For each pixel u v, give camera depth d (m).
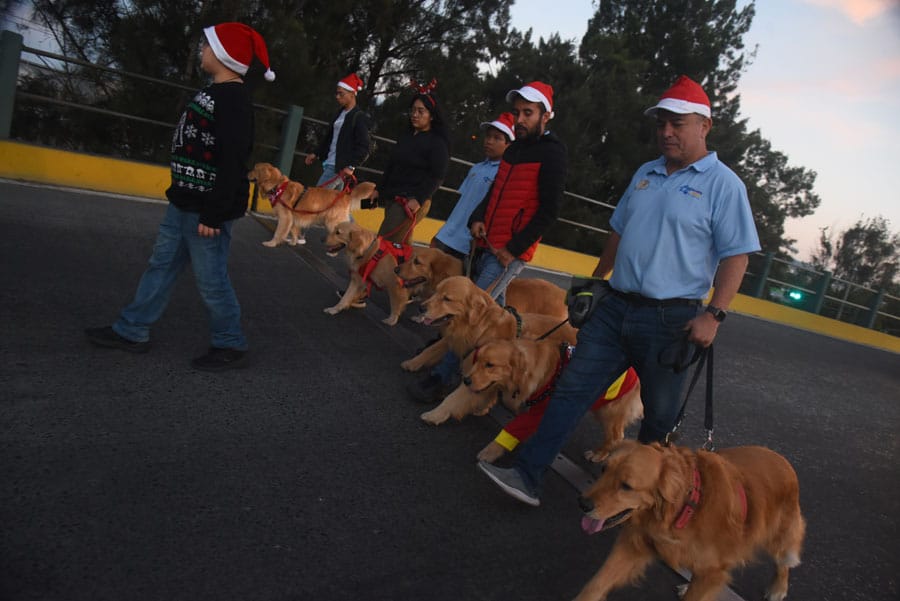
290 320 4.92
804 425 5.70
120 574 2.09
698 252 2.66
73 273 4.70
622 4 21.34
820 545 3.42
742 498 2.33
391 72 14.52
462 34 14.65
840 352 11.41
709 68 20.75
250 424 3.23
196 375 3.59
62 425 2.83
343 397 3.80
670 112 2.65
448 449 3.49
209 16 9.80
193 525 2.40
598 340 2.86
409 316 5.88
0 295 4.02
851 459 5.06
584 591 2.33
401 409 3.83
